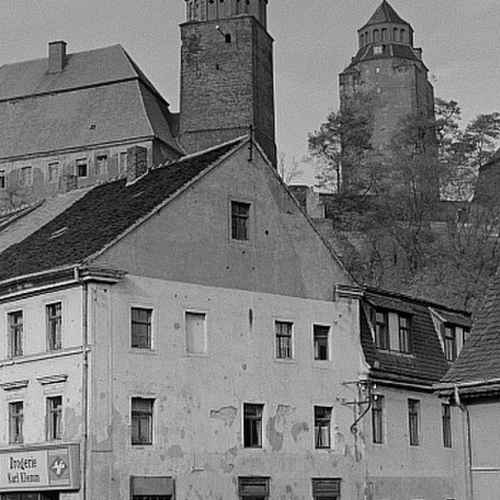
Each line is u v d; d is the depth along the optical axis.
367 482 54.81
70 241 51.12
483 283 96.56
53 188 130.50
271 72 140.62
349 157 119.00
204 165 52.81
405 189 114.25
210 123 133.50
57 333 48.50
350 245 103.38
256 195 54.22
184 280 50.25
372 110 159.12
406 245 106.81
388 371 56.72
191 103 134.38
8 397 50.12
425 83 179.50
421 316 61.56
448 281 98.50
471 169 113.75
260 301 53.09
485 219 104.19
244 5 136.62
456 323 63.22
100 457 45.81
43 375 48.34
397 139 126.06
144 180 55.69
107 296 47.34
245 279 52.72
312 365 54.41
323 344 55.47
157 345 48.66
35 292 49.22
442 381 31.30
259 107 135.25
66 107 134.75
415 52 181.25
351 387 55.59
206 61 134.50
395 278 102.50
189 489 48.38
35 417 48.53
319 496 53.03
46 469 46.94
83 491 45.34
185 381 49.28
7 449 49.34
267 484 51.25
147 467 47.12
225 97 133.62
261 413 52.00
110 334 47.12
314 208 100.88
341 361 55.56
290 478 52.16
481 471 30.64
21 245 55.00
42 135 133.25
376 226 110.06
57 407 47.97
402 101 175.12
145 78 137.25
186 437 48.78
